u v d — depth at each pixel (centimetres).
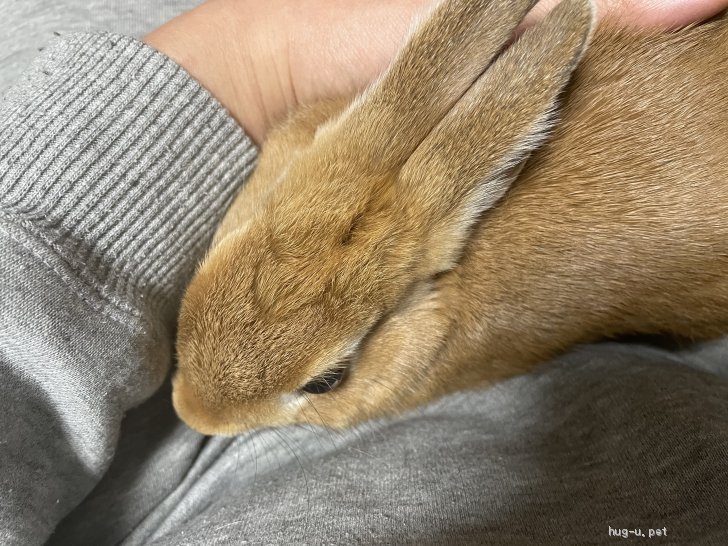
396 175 17
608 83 19
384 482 17
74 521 20
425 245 18
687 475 14
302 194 17
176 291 20
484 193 17
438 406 22
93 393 17
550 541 14
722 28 19
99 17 27
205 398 18
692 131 19
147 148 18
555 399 20
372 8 22
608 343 23
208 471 22
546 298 20
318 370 17
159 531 20
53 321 16
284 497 17
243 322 17
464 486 16
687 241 19
